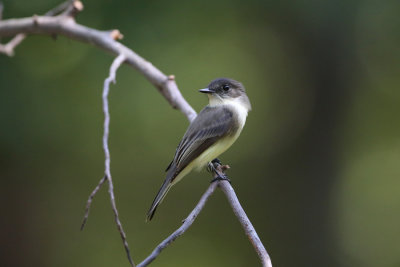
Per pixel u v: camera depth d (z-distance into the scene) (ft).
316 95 47.06
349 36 44.65
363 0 39.09
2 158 40.34
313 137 47.39
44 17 24.61
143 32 39.73
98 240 47.16
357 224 51.06
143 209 48.16
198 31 44.01
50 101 40.50
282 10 41.52
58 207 46.62
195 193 49.83
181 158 21.94
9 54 24.62
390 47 44.98
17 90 39.42
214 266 47.14
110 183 14.12
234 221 49.21
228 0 40.75
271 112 49.39
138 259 46.91
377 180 53.36
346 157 48.62
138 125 46.03
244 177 49.49
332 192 46.78
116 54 23.20
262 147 49.67
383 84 48.73
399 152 52.37
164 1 40.11
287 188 47.96
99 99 42.50
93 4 39.22
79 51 41.55
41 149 41.86
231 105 24.11
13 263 45.24
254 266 47.26
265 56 47.78
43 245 46.14
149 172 48.34
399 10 39.81
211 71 47.52
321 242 45.88
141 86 43.11
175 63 43.88
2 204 44.70
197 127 22.50
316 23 41.45
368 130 52.26
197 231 49.03
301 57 46.83
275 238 46.91
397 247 51.72
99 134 45.44
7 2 37.88
